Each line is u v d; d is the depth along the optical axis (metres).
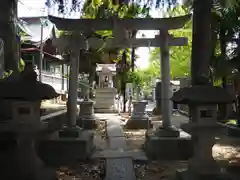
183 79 16.70
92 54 15.63
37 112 4.71
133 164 6.48
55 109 13.34
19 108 4.59
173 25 7.84
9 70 5.88
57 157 6.97
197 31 5.02
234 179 4.72
